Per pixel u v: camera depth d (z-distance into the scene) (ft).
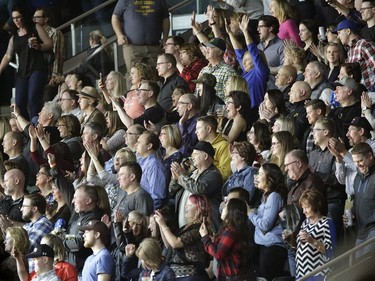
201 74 118.32
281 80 112.78
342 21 117.39
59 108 123.13
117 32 133.39
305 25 121.60
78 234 99.96
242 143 98.84
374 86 111.75
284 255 93.45
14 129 129.70
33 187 121.19
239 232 90.33
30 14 139.64
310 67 109.40
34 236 102.89
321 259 88.58
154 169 103.91
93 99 120.98
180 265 92.32
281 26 125.80
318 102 101.81
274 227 93.40
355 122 97.96
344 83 104.58
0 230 105.50
